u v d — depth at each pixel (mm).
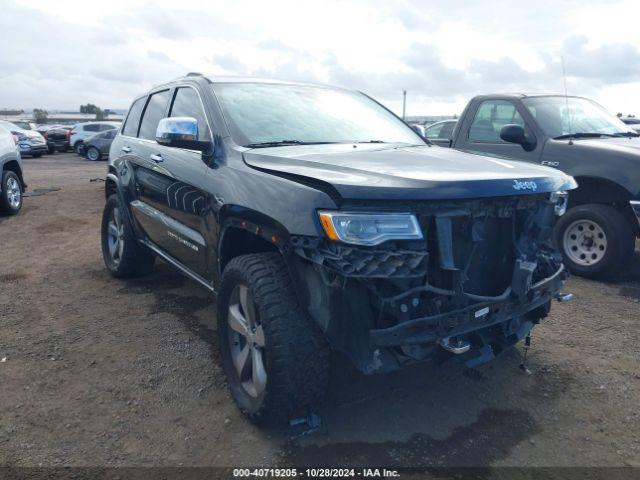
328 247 2387
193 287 5148
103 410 3047
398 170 2627
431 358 2582
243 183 2965
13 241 7230
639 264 6008
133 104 5520
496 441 2799
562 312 4551
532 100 6188
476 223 2635
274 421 2742
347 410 3047
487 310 2570
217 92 3775
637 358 3729
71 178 15273
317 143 3527
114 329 4156
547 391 3293
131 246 5082
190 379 3408
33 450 2674
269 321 2598
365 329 2379
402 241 2398
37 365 3557
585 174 5305
